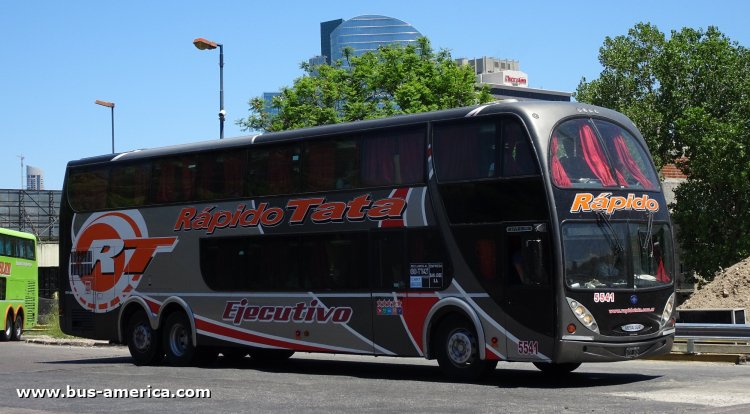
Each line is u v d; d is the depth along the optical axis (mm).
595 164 16172
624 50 51281
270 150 20094
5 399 15297
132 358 24516
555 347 15398
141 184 22844
